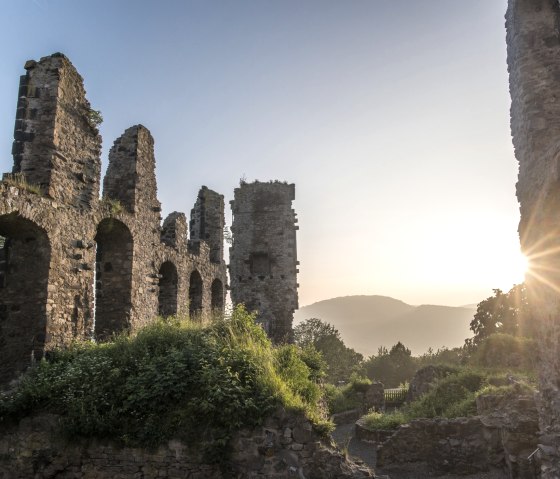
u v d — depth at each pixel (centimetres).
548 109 1009
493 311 4881
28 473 959
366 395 2897
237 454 905
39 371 1110
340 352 6278
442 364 2720
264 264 2750
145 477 921
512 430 1224
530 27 1060
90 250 1413
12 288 1251
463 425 1438
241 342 1154
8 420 985
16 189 1165
